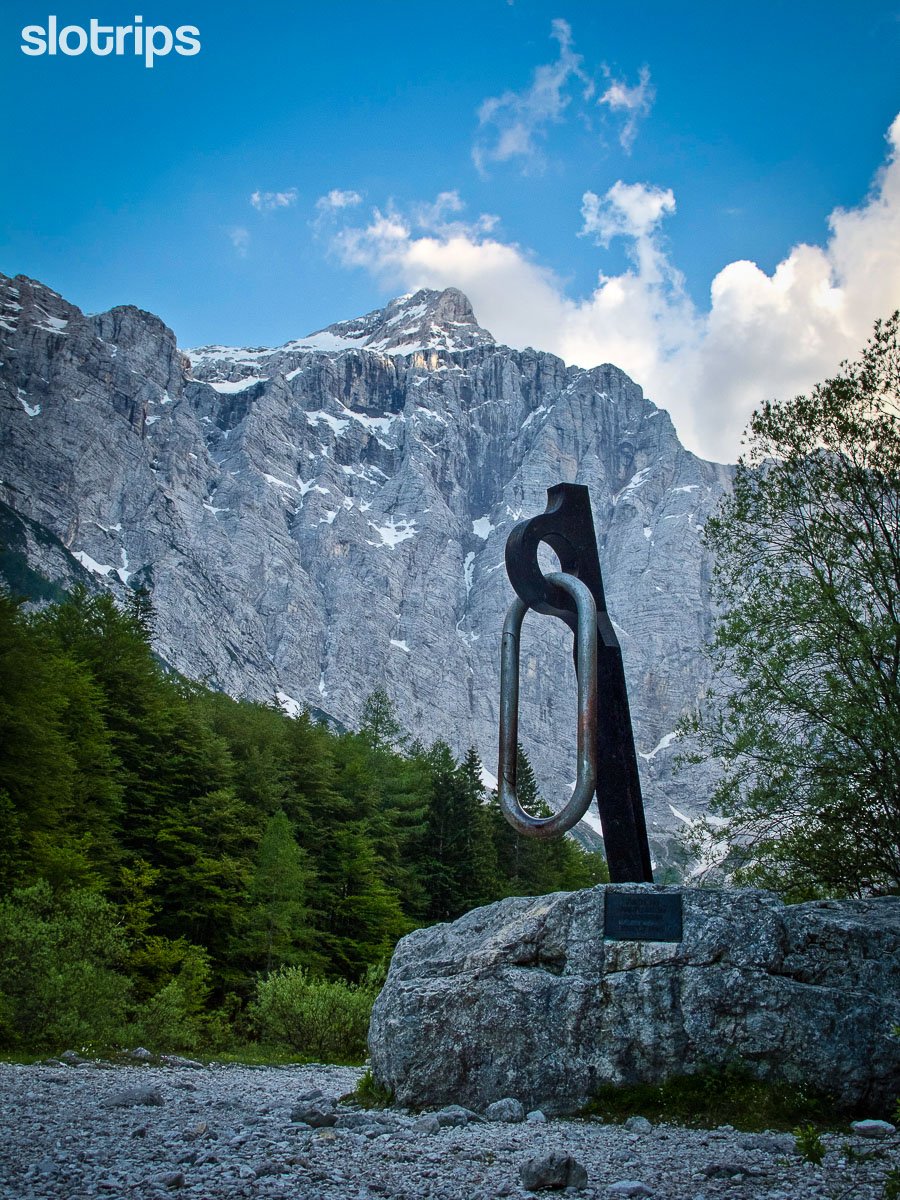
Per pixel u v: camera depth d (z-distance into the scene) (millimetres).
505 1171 8602
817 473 23578
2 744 40281
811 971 12172
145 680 60250
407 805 75250
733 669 22938
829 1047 11703
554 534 15297
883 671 22062
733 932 12250
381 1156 9117
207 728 60500
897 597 22406
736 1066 11711
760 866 22672
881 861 21750
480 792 85500
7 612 45688
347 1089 17031
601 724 14938
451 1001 12578
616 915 12594
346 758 77875
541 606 14805
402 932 61375
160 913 49438
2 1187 7238
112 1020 22531
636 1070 11914
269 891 50312
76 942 23562
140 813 53188
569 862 92375
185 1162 8398
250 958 50844
